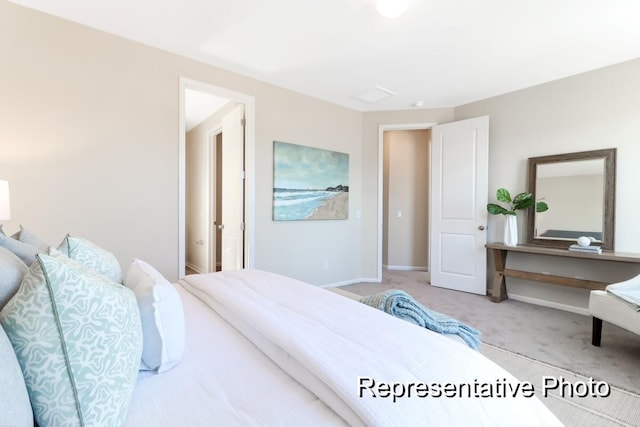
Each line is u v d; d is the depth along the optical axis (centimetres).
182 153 275
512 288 354
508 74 311
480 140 371
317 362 78
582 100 307
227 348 102
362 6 206
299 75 316
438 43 252
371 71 305
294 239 362
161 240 265
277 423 67
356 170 426
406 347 88
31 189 212
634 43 252
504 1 200
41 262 64
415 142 548
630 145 282
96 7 211
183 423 67
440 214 404
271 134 339
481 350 217
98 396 64
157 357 87
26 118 210
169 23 228
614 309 207
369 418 63
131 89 250
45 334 61
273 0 202
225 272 189
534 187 338
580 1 200
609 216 290
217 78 297
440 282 403
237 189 331
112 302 71
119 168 245
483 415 67
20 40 208
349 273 420
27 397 56
